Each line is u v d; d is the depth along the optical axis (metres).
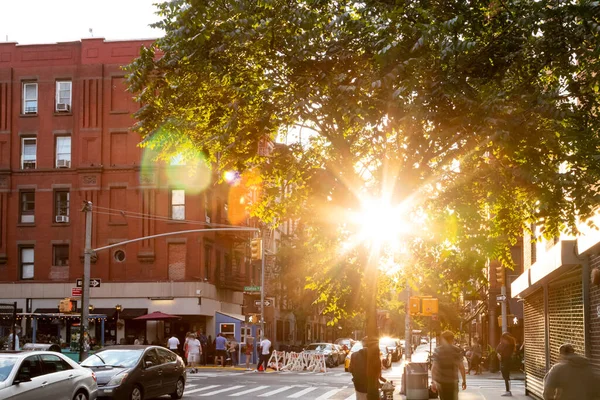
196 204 48.09
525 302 26.80
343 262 15.23
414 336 114.56
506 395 25.11
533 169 12.78
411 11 12.52
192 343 38.06
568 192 13.03
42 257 48.59
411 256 15.33
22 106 49.69
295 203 15.44
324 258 15.36
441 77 12.12
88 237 31.67
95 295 47.94
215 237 50.59
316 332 82.88
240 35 12.54
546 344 21.62
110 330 47.78
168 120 14.38
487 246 14.53
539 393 23.14
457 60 12.36
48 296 48.16
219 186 50.31
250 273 60.50
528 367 25.77
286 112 13.87
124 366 20.61
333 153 15.48
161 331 48.22
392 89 12.28
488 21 12.75
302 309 60.31
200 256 47.78
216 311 50.19
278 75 13.95
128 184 48.38
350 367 14.91
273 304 64.38
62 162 49.06
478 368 41.22
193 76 13.88
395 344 63.09
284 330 69.25
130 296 47.66
